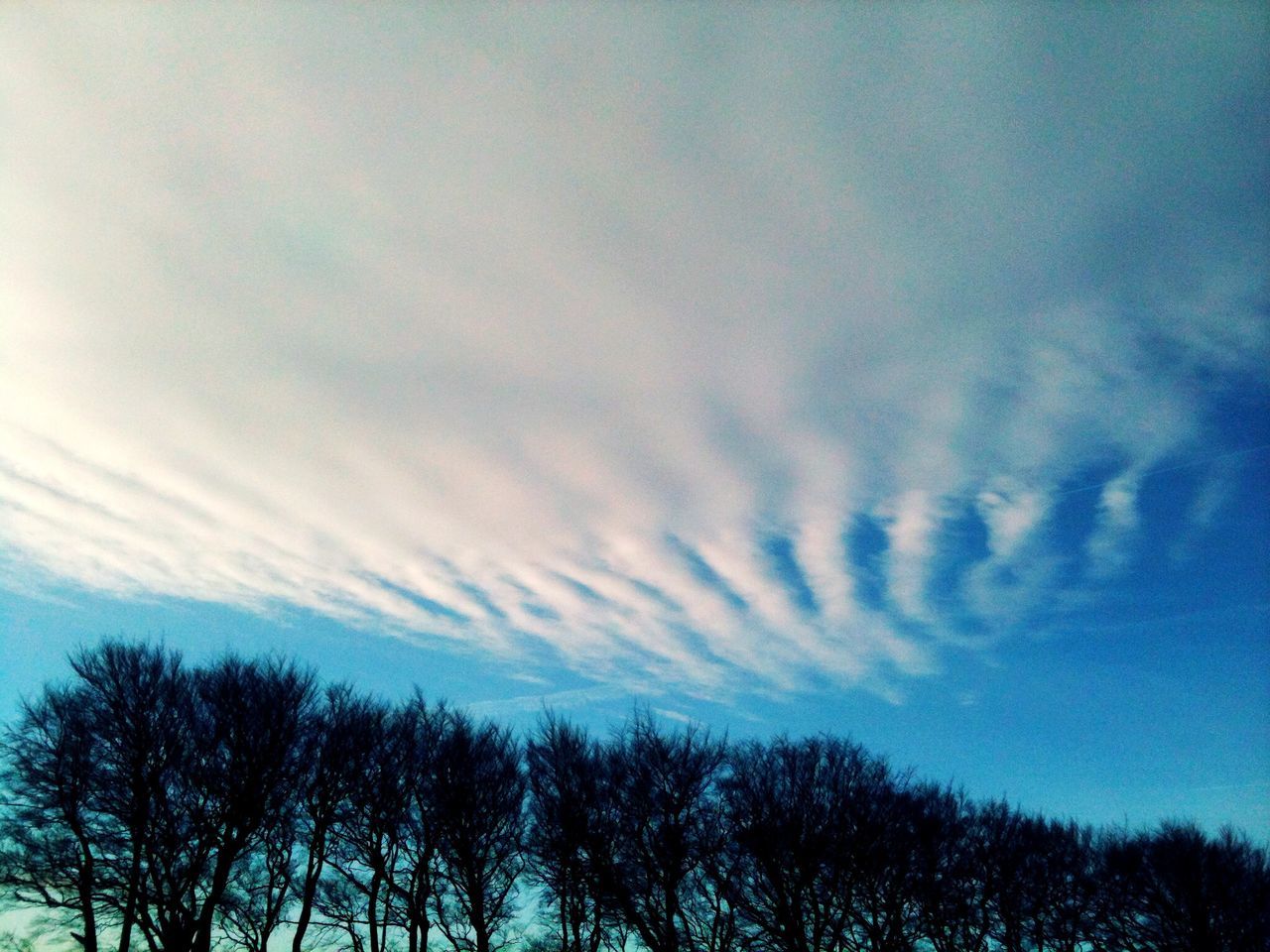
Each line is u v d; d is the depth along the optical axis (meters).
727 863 31.06
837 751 33.62
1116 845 37.12
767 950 29.67
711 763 32.91
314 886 28.28
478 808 30.47
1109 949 35.16
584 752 33.00
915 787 34.69
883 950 30.30
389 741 31.03
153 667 28.20
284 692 29.33
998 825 36.25
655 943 29.66
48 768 26.00
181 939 25.17
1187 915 34.06
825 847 30.95
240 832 26.92
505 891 30.28
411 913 28.84
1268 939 32.97
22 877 24.84
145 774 26.67
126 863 25.84
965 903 33.62
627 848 31.16
